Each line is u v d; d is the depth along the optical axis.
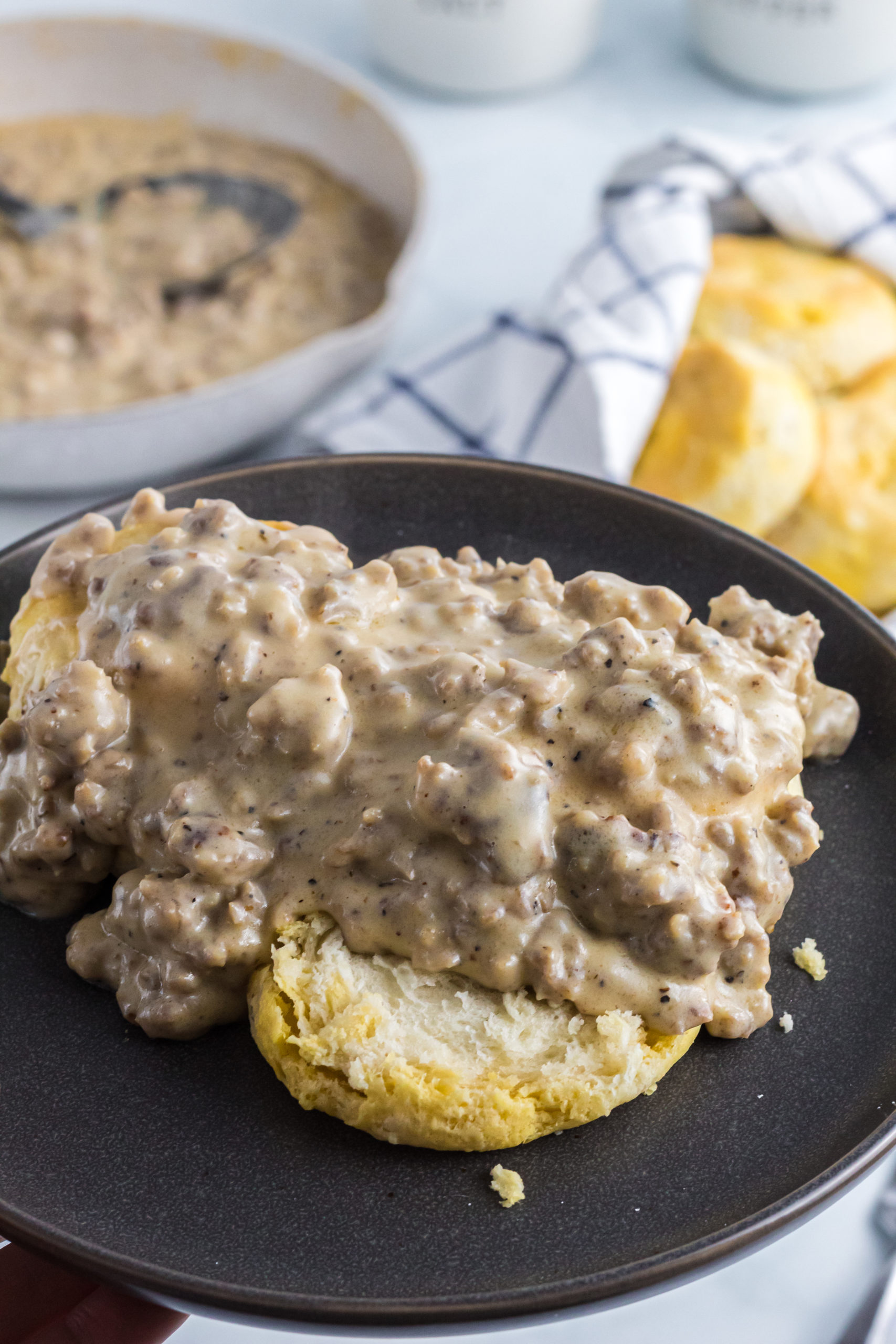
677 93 0.91
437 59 0.89
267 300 0.79
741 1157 0.51
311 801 0.52
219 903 0.52
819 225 0.75
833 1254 0.60
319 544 0.56
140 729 0.53
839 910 0.55
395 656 0.53
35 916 0.55
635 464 0.71
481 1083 0.51
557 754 0.52
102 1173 0.51
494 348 0.74
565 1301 0.48
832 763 0.58
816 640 0.57
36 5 0.98
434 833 0.52
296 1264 0.50
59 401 0.74
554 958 0.51
